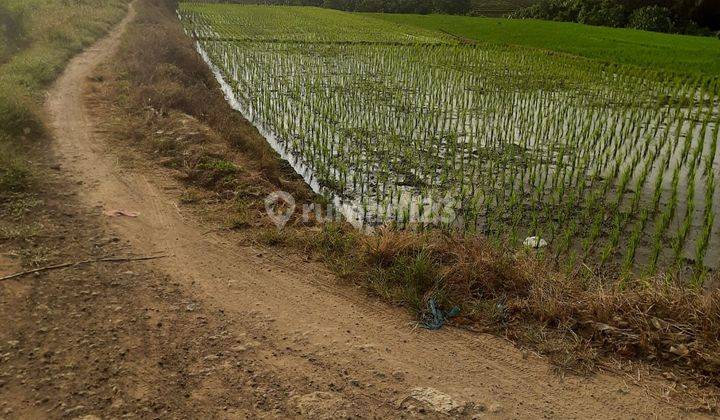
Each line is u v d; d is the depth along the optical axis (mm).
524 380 4352
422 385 4270
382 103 14641
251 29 32969
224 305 5238
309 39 28344
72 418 3771
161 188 8055
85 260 5836
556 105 14852
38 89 13234
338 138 11820
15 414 3775
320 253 6320
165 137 10055
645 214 7797
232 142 10391
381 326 5023
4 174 7492
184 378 4234
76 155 9117
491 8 72938
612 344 4684
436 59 22281
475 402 4098
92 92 13508
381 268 5867
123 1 35938
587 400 4137
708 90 17234
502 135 12086
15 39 18922
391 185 9430
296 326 4973
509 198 8852
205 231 6773
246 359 4488
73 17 23859
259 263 6082
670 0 41125
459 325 5039
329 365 4465
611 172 9344
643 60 21953
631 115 12836
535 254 6695
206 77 18156
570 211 8344
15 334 4586
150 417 3834
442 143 11461
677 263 6621
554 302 5039
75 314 4914
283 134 12023
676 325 4727
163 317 4973
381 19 43938
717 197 8758
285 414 3912
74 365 4281
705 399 4113
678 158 10773
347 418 3896
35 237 6191
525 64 21203
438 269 5695
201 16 40531
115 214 7039
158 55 17984
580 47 25766
